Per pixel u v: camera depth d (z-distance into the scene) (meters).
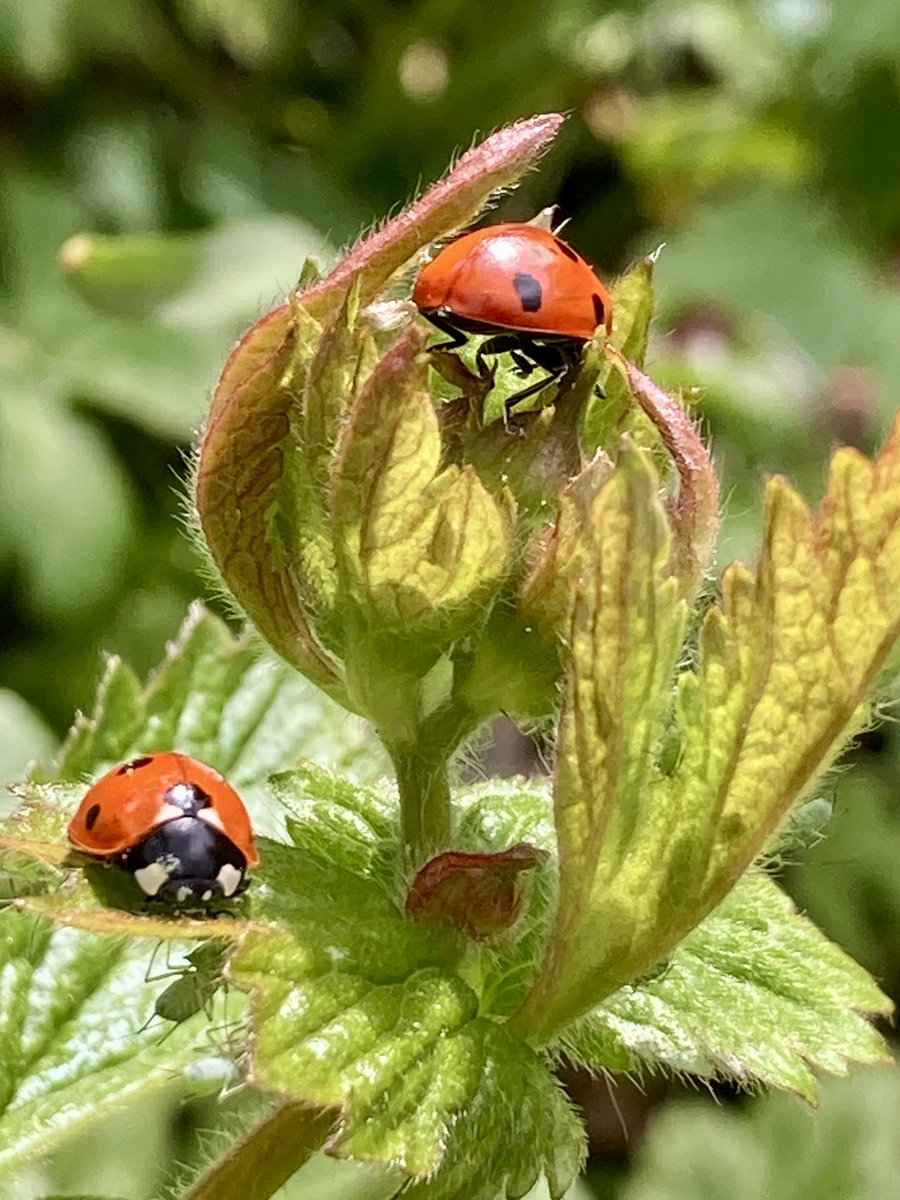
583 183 0.31
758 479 0.24
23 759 0.17
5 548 0.22
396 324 0.10
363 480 0.10
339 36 0.31
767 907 0.11
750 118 0.32
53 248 0.25
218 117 0.30
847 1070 0.11
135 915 0.10
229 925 0.10
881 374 0.28
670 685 0.10
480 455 0.10
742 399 0.25
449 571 0.10
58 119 0.28
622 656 0.10
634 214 0.31
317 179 0.30
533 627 0.10
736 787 0.10
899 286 0.30
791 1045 0.11
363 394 0.10
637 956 0.10
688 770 0.10
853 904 0.23
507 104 0.30
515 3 0.30
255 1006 0.10
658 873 0.10
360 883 0.10
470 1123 0.10
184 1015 0.10
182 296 0.22
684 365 0.25
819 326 0.28
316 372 0.10
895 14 0.31
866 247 0.31
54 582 0.23
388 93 0.30
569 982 0.10
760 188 0.30
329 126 0.31
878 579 0.10
